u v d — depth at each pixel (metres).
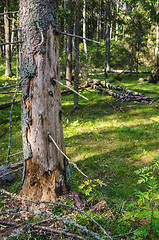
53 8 3.26
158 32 29.70
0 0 14.27
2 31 24.81
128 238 2.75
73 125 9.16
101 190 4.35
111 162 5.65
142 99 12.34
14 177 5.00
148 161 5.49
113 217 3.18
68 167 3.88
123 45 25.38
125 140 7.12
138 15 20.36
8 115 10.41
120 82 18.42
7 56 17.92
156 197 2.86
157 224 2.59
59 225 2.95
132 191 4.24
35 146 3.41
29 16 3.11
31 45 3.18
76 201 3.53
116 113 10.62
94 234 2.68
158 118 9.31
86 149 6.65
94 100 13.10
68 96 14.48
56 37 3.37
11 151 6.90
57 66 3.44
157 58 28.89
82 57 11.62
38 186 3.52
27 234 2.79
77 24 10.27
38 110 3.31
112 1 19.19
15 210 3.34
